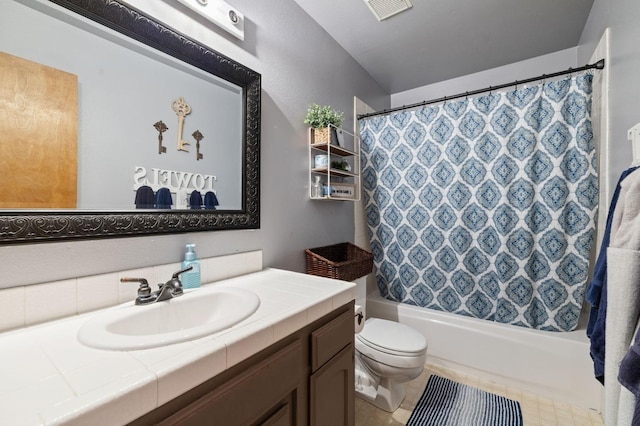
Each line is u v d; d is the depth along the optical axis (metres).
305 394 0.84
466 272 1.89
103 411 0.42
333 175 1.89
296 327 0.80
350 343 1.07
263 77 1.39
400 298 2.13
